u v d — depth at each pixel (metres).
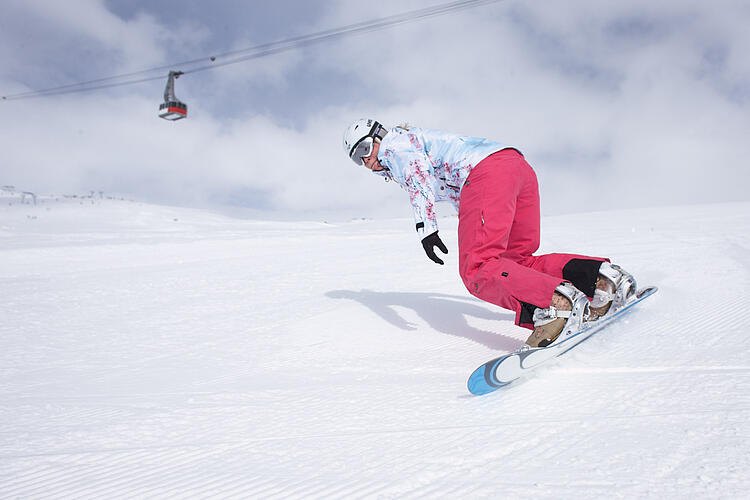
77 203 66.31
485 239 2.17
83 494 1.20
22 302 5.57
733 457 1.11
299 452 1.39
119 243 14.44
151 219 49.75
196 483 1.22
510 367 1.76
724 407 1.41
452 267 7.19
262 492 1.15
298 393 2.05
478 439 1.36
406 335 3.06
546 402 1.61
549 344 2.00
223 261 9.95
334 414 1.72
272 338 3.33
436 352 2.63
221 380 2.41
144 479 1.27
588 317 2.30
